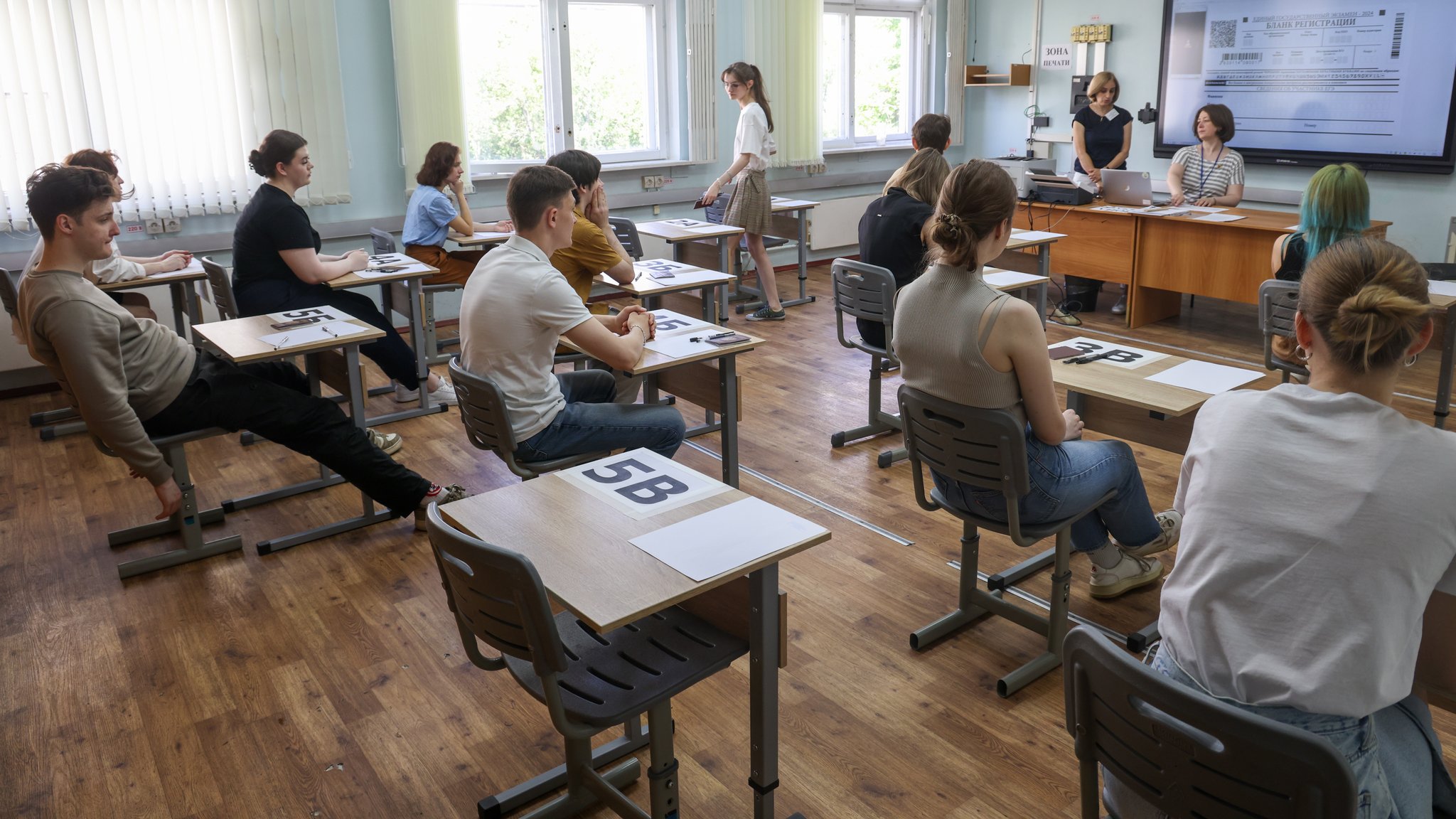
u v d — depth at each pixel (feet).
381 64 19.27
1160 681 3.78
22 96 15.92
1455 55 18.76
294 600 9.82
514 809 6.86
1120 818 4.50
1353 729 3.80
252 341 10.59
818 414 14.99
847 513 11.51
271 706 8.09
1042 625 8.41
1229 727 3.59
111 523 11.66
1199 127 19.12
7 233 16.28
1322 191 11.06
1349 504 3.72
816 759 7.31
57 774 7.29
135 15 16.60
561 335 8.94
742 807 6.84
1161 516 8.77
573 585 5.06
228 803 6.96
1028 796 6.89
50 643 9.07
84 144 16.55
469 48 20.36
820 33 24.63
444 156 17.54
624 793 7.09
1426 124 19.40
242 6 17.39
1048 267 16.47
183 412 9.94
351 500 12.23
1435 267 15.23
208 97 17.48
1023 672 8.13
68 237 8.84
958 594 9.69
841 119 26.53
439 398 15.44
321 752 7.50
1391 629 3.67
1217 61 22.34
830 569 10.19
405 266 14.89
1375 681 3.68
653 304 14.14
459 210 19.90
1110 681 4.07
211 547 10.76
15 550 10.98
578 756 6.57
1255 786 3.65
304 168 13.52
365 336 10.75
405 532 11.34
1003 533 7.71
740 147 20.34
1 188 16.01
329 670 8.59
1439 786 4.28
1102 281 20.58
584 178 11.33
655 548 5.48
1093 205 20.22
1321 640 3.74
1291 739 3.45
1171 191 19.94
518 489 6.37
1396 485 3.66
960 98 27.99
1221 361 17.35
